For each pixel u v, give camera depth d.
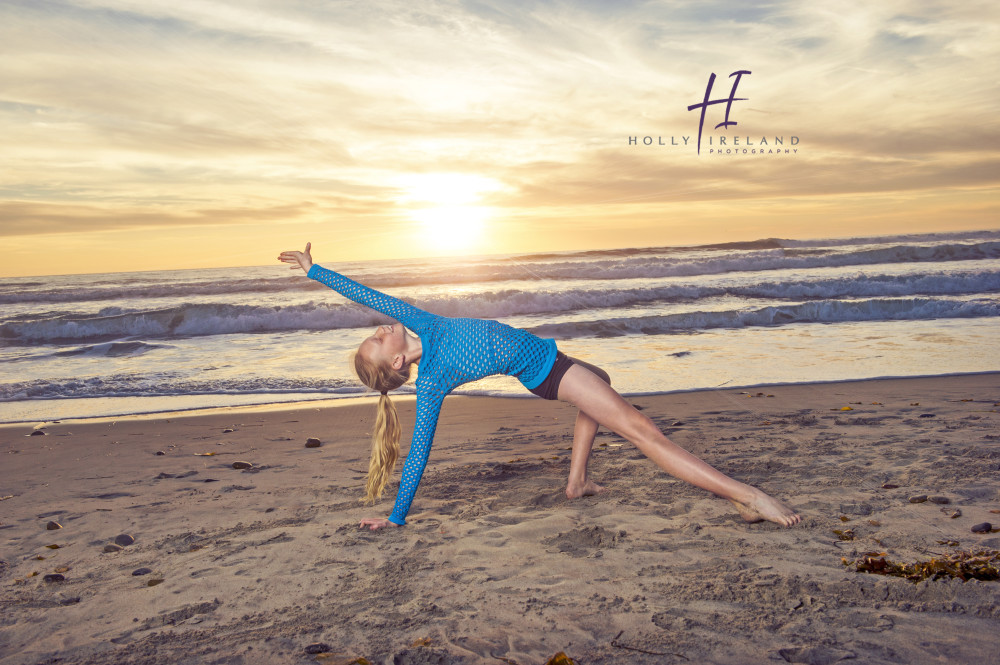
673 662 1.92
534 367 3.07
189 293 22.86
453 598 2.47
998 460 3.96
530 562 2.80
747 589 2.40
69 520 3.74
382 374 3.22
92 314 17.72
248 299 20.61
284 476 4.59
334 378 9.26
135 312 17.12
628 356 10.14
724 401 6.82
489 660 1.99
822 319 13.77
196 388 8.73
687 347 10.89
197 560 3.00
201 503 3.98
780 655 1.93
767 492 3.61
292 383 8.94
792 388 7.41
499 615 2.31
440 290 20.91
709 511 3.37
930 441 4.55
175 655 2.11
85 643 2.23
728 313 13.50
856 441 4.71
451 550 2.98
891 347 10.07
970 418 5.31
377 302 3.25
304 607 2.46
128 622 2.40
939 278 18.06
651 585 2.50
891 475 3.80
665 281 22.53
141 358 11.37
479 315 17.17
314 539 3.20
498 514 3.46
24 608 2.55
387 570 2.78
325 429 6.30
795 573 2.51
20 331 14.60
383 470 3.37
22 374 10.12
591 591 2.47
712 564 2.66
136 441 5.93
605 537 3.05
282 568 2.86
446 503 3.71
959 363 8.53
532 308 17.41
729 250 34.75
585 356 10.21
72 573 2.93
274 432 6.20
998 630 2.01
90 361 11.19
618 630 2.15
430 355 3.15
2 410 7.60
